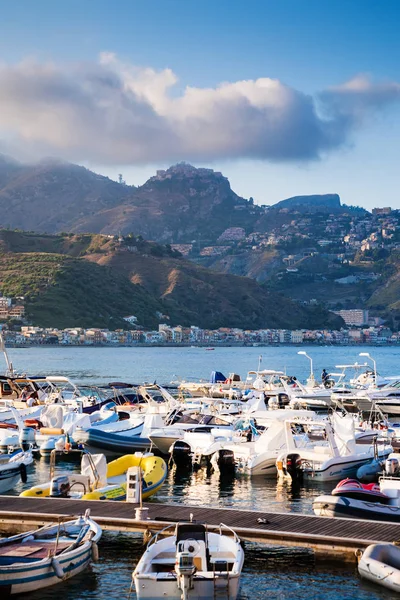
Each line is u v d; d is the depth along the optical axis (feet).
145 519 89.40
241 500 117.29
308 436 150.00
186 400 216.54
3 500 100.58
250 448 136.98
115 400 231.91
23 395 215.31
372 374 310.04
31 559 77.56
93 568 83.35
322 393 253.44
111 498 104.01
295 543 83.61
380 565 77.20
